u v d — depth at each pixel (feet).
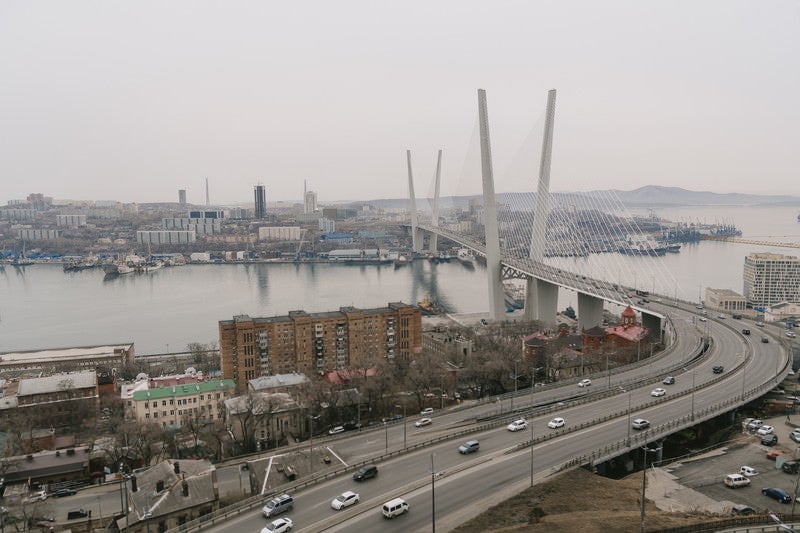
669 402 388.98
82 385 548.31
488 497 263.08
